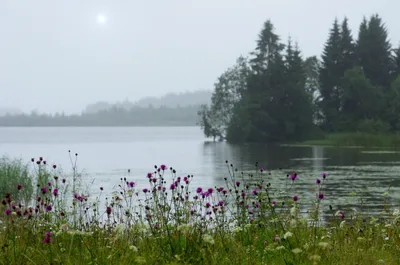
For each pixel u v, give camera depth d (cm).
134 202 1269
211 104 11788
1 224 793
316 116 10475
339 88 10331
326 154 6500
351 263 657
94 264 628
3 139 16300
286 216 921
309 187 2800
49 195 987
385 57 10494
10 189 2081
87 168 4994
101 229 857
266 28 9969
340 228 964
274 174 3784
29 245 714
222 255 675
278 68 9806
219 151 8131
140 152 8488
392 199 2212
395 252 749
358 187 2878
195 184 3078
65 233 748
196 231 756
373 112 9619
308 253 646
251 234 815
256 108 9819
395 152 6631
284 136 10012
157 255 661
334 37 10494
